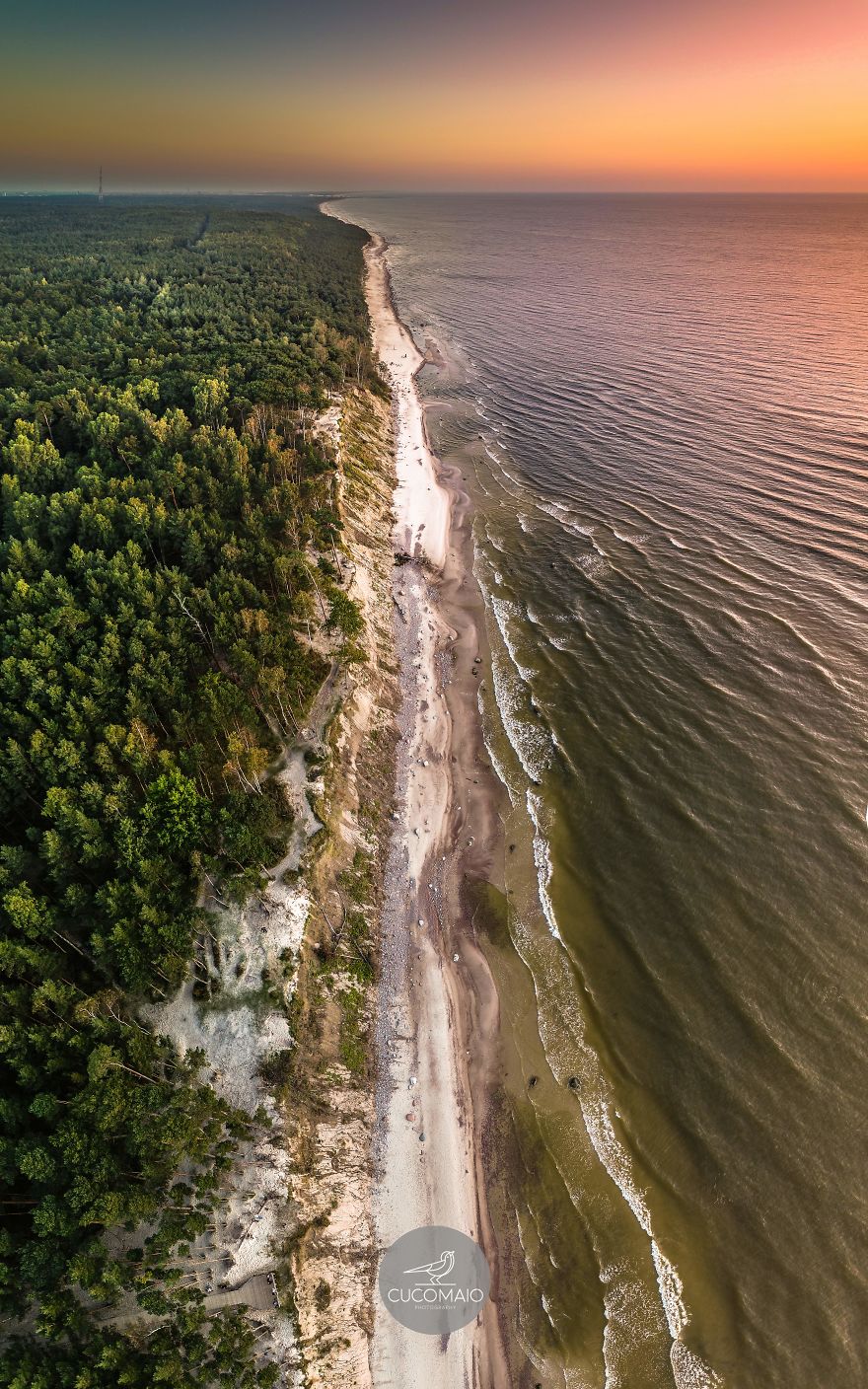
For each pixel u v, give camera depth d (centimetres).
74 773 4759
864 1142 3709
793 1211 3566
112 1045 3772
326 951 4581
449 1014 4588
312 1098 3953
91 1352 3005
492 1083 4275
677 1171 3806
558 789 5925
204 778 5159
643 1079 4159
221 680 5569
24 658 5562
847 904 4741
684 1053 4216
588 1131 4025
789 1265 3425
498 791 6000
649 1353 3331
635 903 5012
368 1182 3916
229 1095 3862
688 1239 3588
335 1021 4331
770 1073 4038
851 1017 4184
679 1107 4016
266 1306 3294
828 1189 3600
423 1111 4169
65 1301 3084
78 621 5888
